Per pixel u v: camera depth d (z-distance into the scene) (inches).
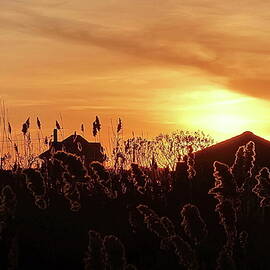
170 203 822.5
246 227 605.3
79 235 681.6
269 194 523.8
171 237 418.3
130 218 613.6
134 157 1130.0
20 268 577.9
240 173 543.8
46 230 685.3
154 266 585.3
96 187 685.3
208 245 582.9
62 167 581.9
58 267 602.2
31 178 590.9
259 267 504.4
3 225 551.2
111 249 376.8
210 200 839.1
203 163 1085.1
